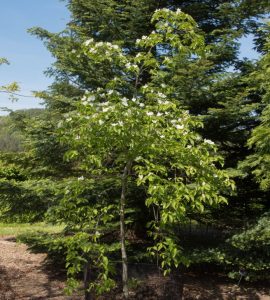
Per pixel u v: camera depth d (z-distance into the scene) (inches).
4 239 361.7
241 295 256.5
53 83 301.9
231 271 276.8
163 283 227.0
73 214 177.9
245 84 284.7
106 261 150.9
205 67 238.5
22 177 540.1
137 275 231.3
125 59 165.5
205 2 305.6
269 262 253.1
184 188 142.5
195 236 306.5
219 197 150.2
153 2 283.6
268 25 239.3
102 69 266.8
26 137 271.3
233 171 252.1
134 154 153.0
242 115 258.2
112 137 147.6
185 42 169.2
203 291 259.3
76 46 266.7
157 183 142.3
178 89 247.8
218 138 277.3
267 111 224.1
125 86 255.6
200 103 263.7
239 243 247.1
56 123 259.1
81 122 151.6
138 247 254.7
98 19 278.1
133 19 274.4
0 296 223.6
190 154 149.3
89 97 153.0
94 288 203.8
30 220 263.0
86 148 164.9
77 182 166.1
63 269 271.9
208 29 300.4
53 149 256.5
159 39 164.4
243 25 285.3
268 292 261.7
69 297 223.5
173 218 141.0
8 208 252.2
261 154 234.7
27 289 235.8
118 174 209.9
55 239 223.3
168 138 149.6
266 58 229.9
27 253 312.3
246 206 296.5
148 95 165.2
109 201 218.5
